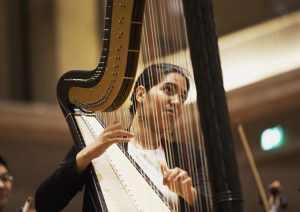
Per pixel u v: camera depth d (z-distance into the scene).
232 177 3.76
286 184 15.85
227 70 16.66
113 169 5.00
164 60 4.45
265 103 16.08
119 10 4.42
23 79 17.83
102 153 4.93
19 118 16.70
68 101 5.34
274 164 16.00
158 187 4.88
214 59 3.84
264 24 16.55
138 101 4.95
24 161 16.78
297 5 16.30
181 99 4.83
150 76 4.88
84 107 5.08
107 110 4.85
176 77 4.84
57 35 17.81
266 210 6.46
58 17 17.91
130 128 5.03
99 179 4.91
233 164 3.78
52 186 4.95
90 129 5.24
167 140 4.89
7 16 17.91
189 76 4.84
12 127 16.61
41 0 18.05
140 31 4.39
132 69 4.52
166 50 4.43
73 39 18.00
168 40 4.40
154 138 4.94
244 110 16.22
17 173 16.66
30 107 16.98
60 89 5.37
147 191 4.84
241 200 3.76
